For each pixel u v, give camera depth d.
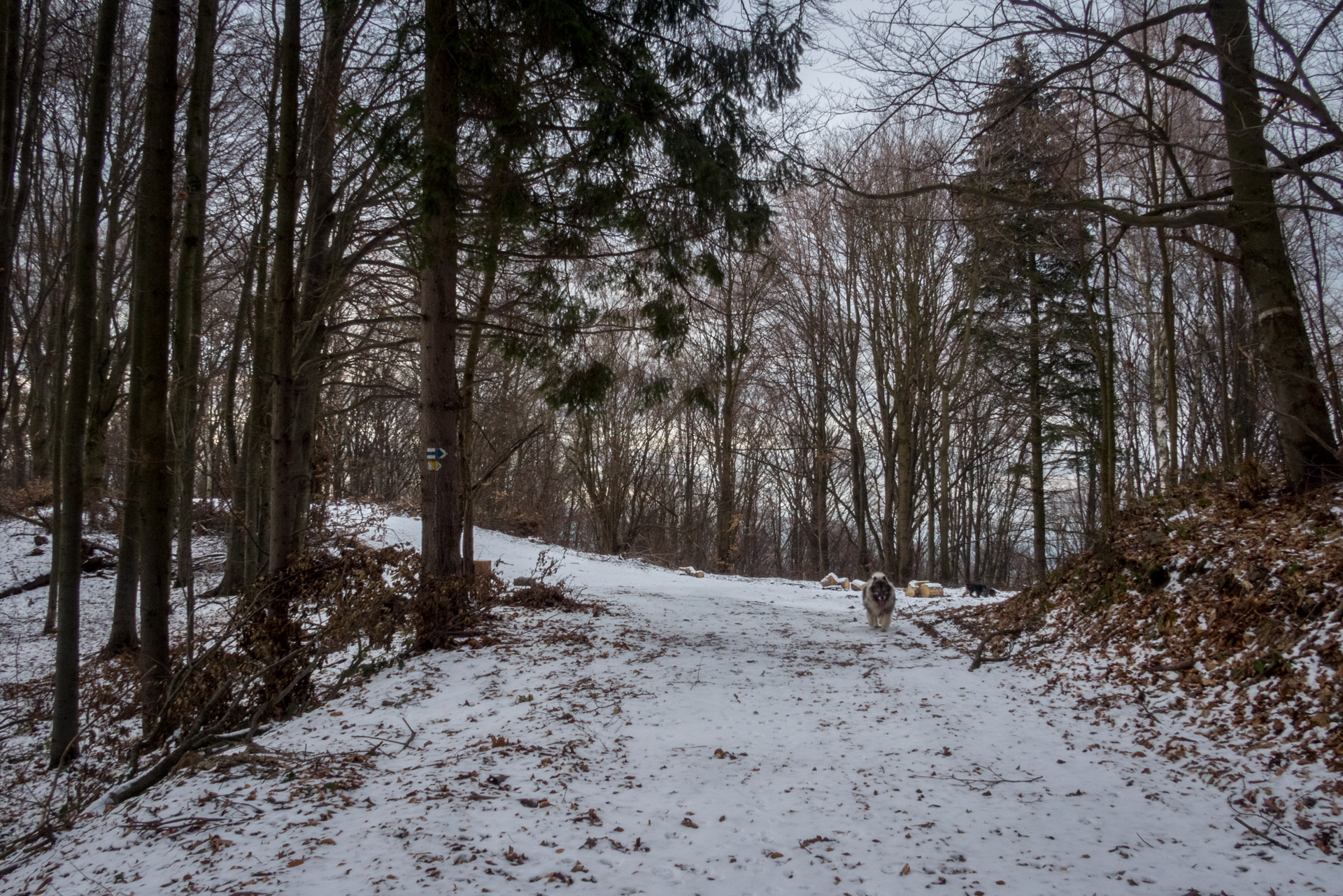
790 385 34.84
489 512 31.23
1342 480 8.61
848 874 3.86
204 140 13.18
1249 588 7.60
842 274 30.11
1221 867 3.93
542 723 6.59
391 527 21.08
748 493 40.81
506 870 3.79
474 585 11.06
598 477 35.69
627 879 3.74
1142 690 7.34
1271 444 17.30
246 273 16.58
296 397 14.09
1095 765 5.67
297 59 8.70
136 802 5.58
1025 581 29.58
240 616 8.27
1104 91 8.17
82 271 8.88
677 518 41.03
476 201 10.07
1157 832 4.42
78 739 7.56
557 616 12.29
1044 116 8.80
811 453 36.03
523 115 9.40
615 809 4.68
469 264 10.43
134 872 4.12
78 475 8.70
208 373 17.75
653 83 9.84
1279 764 5.21
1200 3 8.51
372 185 13.19
